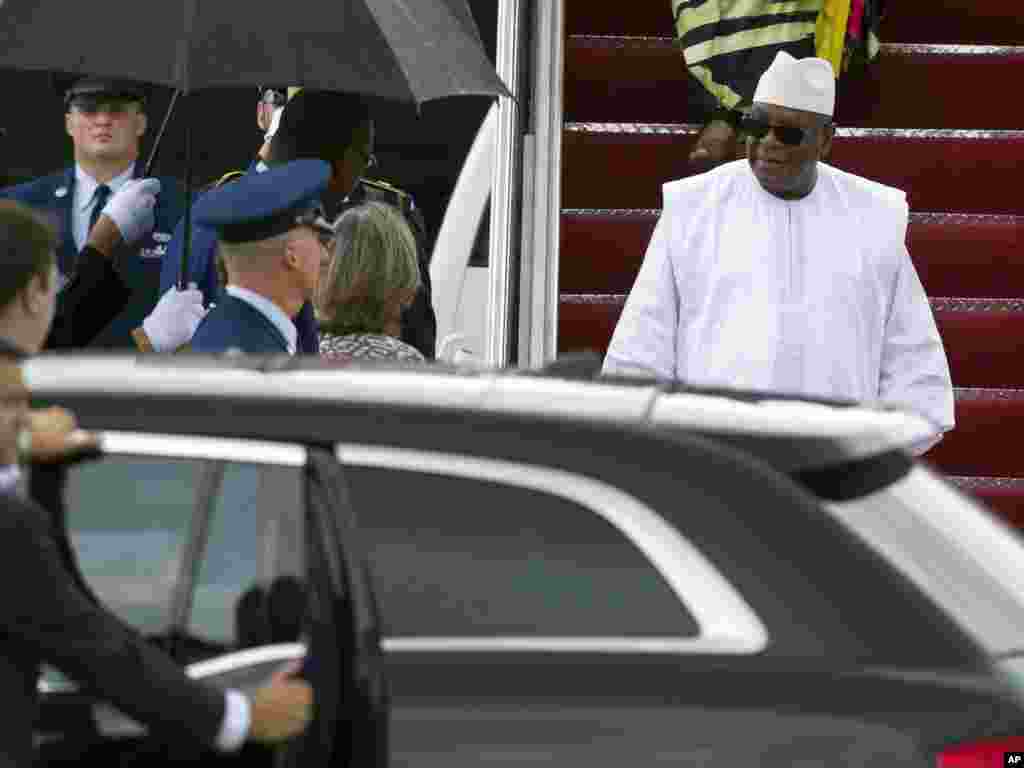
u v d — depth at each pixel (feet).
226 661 39.73
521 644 38.73
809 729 37.96
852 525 40.55
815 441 41.65
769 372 80.53
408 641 38.83
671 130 102.22
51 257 42.19
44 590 37.96
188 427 40.70
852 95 104.22
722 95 97.91
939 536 41.63
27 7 72.43
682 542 39.34
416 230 86.12
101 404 41.04
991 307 99.86
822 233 81.20
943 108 104.27
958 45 104.37
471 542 39.45
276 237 62.44
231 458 40.42
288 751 38.75
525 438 40.27
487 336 95.04
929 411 81.35
